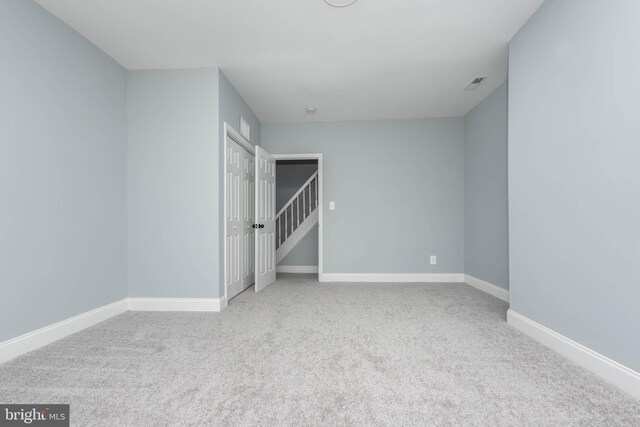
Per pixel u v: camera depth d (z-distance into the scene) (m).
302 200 6.73
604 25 1.73
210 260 3.18
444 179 4.82
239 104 3.89
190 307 3.17
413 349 2.17
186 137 3.20
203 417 1.41
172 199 3.20
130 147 3.22
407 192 4.86
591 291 1.83
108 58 2.97
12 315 2.06
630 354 1.59
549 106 2.18
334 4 2.27
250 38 2.71
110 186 2.98
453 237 4.80
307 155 4.94
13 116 2.07
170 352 2.12
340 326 2.67
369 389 1.65
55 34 2.39
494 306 3.32
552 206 2.15
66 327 2.44
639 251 1.54
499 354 2.09
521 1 2.23
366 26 2.54
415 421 1.38
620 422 1.38
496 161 3.79
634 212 1.56
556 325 2.12
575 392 1.62
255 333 2.50
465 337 2.40
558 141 2.09
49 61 2.34
